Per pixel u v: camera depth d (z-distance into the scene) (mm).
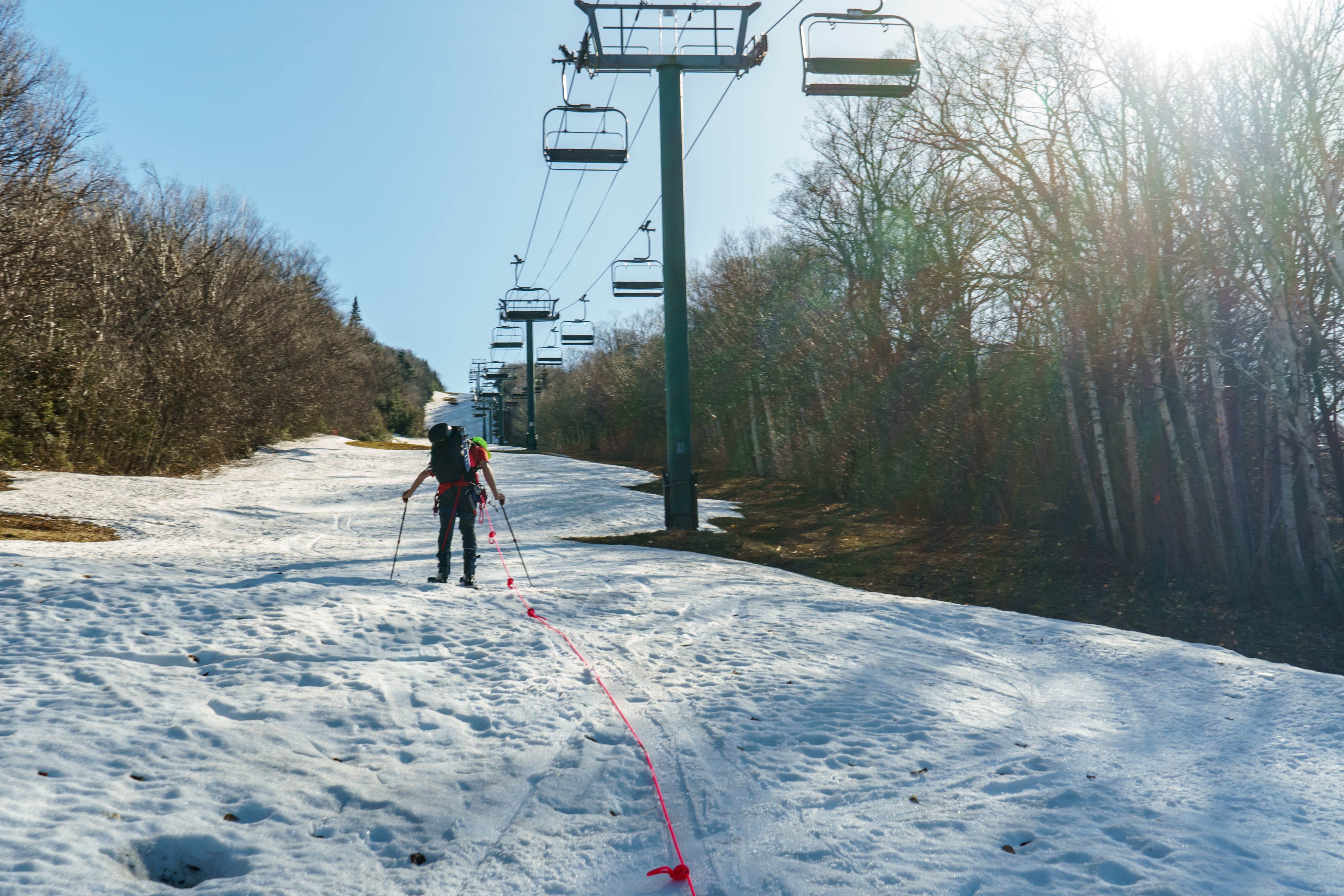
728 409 44719
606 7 15469
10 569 7348
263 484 28266
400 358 181250
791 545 17891
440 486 8914
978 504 21641
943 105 18438
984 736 4734
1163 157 14391
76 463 24422
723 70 16031
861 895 2893
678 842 3350
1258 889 2955
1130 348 15516
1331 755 4520
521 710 4859
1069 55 15664
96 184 21484
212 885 2791
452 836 3330
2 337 20188
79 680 4656
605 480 32312
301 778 3707
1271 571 13836
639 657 6234
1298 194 12820
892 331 25078
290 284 48375
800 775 4051
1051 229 17016
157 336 31156
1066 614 12516
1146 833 3432
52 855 2816
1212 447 15281
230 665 5238
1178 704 5633
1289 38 12469
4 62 18562
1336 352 13344
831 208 27469
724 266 41656
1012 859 3184
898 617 8547
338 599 7234
